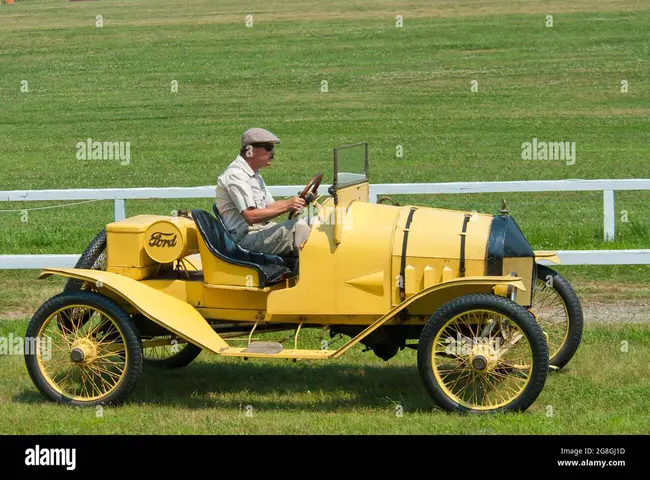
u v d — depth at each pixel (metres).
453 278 6.34
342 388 7.04
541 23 36.12
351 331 6.68
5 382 7.23
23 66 32.81
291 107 26.36
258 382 7.26
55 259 10.23
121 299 6.79
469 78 28.95
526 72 29.27
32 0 51.84
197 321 6.55
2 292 10.33
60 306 6.52
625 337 8.12
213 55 33.66
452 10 40.34
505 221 6.54
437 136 22.52
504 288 6.29
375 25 37.78
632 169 18.45
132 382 6.48
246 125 24.50
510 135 22.41
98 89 29.48
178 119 25.48
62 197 11.08
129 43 36.12
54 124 25.34
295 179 18.47
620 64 29.61
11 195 11.08
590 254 9.66
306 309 6.53
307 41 35.38
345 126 23.94
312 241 6.50
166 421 6.29
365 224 6.53
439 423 6.00
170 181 18.88
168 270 7.19
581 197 15.45
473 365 6.08
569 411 6.30
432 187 10.96
